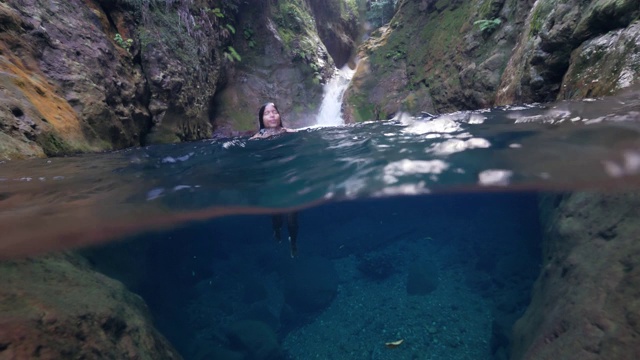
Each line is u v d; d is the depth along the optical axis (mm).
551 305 3455
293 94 11742
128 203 2326
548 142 2627
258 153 3908
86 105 4758
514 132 3158
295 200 2562
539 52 5387
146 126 6660
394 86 11508
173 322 7094
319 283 7480
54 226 1902
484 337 5410
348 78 13641
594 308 2443
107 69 5715
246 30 11602
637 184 1899
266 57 11859
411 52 11797
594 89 3887
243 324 6301
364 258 9844
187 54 8273
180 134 7312
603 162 2068
